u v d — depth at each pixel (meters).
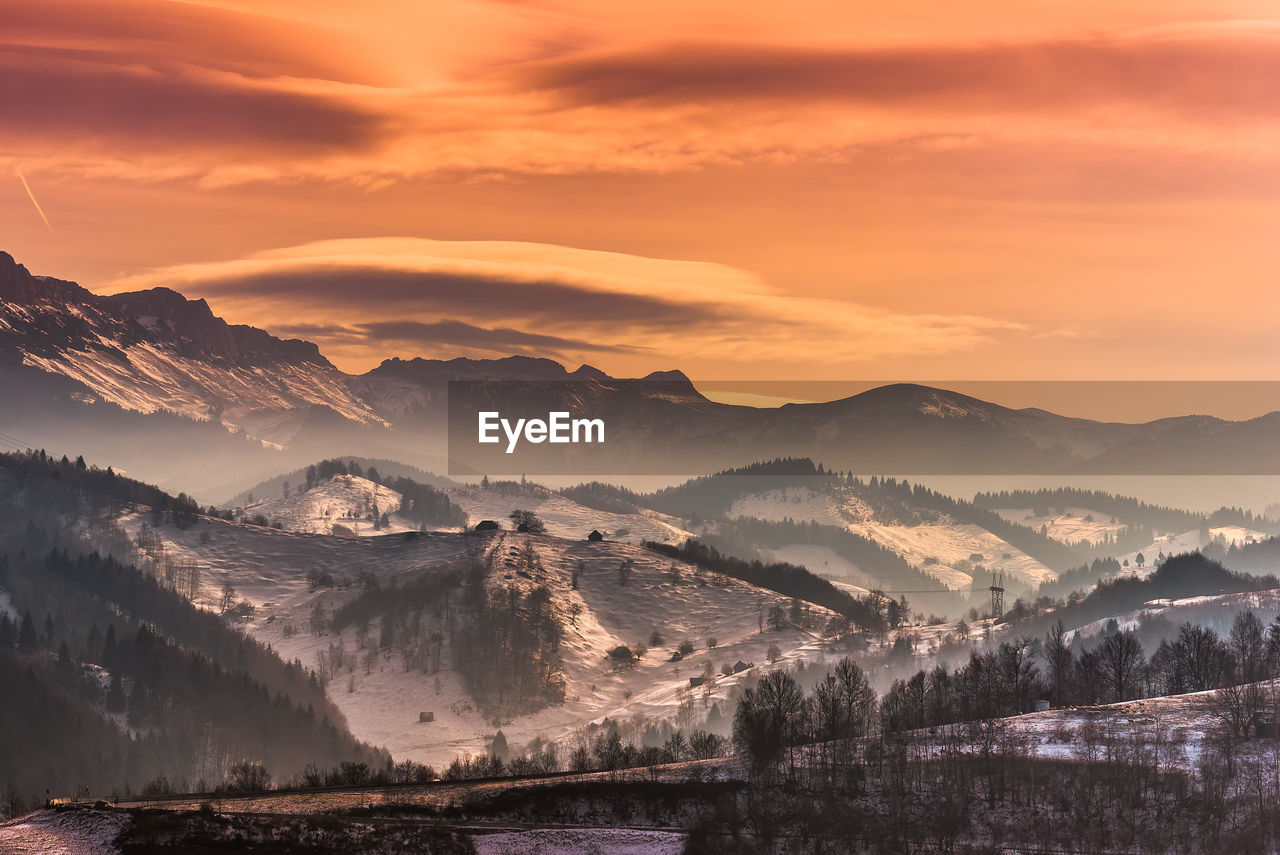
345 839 173.12
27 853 163.00
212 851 166.62
